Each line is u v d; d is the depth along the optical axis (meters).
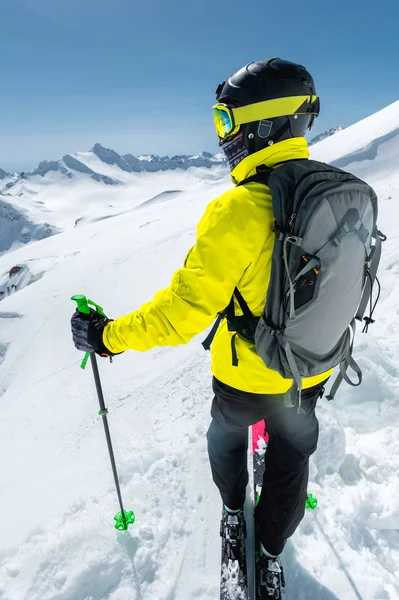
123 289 19.98
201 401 4.20
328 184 1.27
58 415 7.16
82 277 22.25
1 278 32.16
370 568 2.09
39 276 26.88
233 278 1.39
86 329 1.66
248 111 1.42
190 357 6.64
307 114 1.47
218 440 1.94
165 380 5.56
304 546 2.23
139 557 2.19
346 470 2.78
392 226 11.11
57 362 14.67
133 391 6.01
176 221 32.53
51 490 3.12
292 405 1.55
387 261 7.30
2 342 18.06
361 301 1.69
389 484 2.61
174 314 1.38
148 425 3.99
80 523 2.41
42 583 2.05
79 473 3.31
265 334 1.43
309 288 1.34
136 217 45.88
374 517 2.35
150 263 22.50
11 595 2.01
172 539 2.31
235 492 2.07
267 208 1.35
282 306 1.36
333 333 1.47
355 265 1.38
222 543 2.19
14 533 2.55
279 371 1.48
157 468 2.87
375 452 2.86
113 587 2.07
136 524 2.39
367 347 3.90
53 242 45.69
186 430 3.52
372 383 3.39
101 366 9.47
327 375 1.73
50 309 19.20
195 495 2.59
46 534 2.43
